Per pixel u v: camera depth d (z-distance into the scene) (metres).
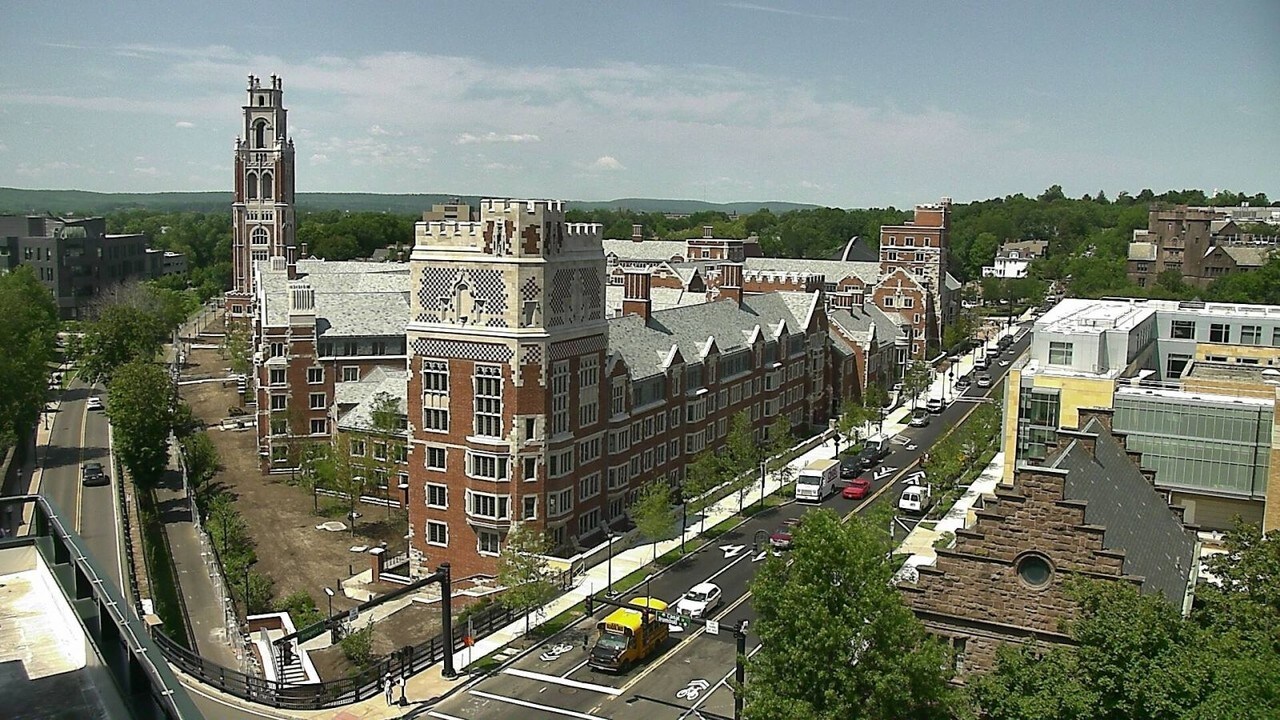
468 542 89.62
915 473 124.88
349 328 129.38
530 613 79.94
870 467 128.00
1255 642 42.09
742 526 102.81
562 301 89.75
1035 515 43.38
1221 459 89.19
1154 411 91.06
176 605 86.88
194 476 115.19
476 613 80.50
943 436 126.38
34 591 30.41
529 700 65.12
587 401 94.31
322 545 100.75
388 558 94.44
